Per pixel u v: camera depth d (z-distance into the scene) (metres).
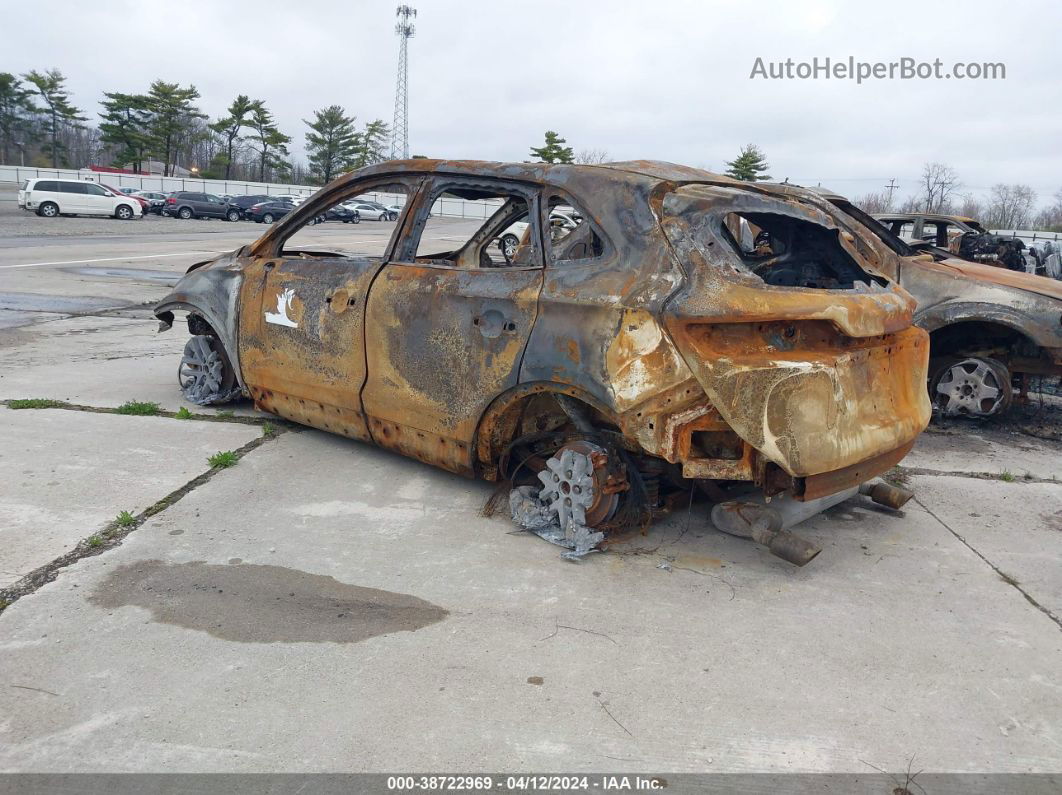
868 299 3.46
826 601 3.40
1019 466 5.48
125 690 2.65
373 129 91.31
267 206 46.12
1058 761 2.47
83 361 7.54
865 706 2.71
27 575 3.34
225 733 2.46
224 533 3.83
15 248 19.55
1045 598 3.52
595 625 3.15
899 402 3.74
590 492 3.69
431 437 4.23
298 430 5.41
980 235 10.73
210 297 5.46
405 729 2.51
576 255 3.83
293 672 2.78
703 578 3.56
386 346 4.32
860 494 4.57
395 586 3.40
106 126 83.75
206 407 5.92
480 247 4.30
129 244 22.64
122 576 3.38
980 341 6.59
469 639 3.02
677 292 3.26
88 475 4.46
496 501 4.27
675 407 3.30
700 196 3.52
